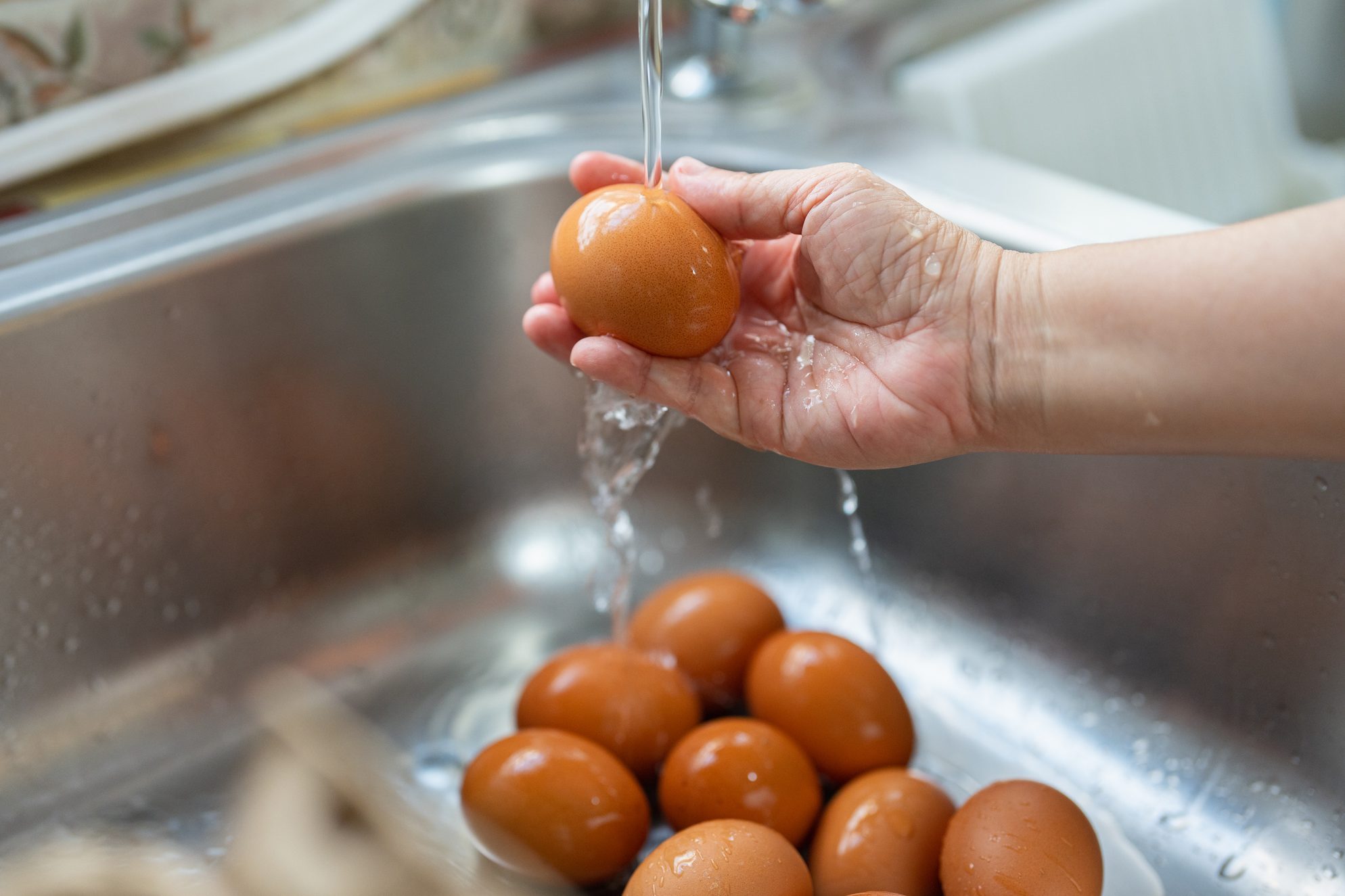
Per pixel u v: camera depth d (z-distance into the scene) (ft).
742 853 1.41
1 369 1.64
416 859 1.24
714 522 2.07
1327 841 1.55
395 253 1.89
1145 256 1.36
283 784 1.34
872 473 1.92
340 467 1.93
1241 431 1.34
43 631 1.72
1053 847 1.43
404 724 1.83
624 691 1.64
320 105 2.09
